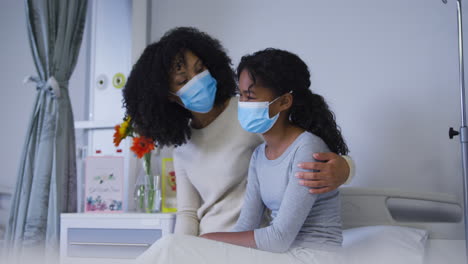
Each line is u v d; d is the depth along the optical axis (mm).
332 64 2242
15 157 2959
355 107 2180
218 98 1651
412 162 2064
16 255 2031
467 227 1682
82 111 2809
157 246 1113
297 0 2340
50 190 2072
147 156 2094
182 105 1630
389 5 2174
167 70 1538
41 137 2121
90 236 1895
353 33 2223
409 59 2113
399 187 2074
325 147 1265
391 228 1697
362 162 2143
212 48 1641
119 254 1853
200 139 1667
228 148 1610
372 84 2164
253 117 1284
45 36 2160
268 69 1269
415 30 2119
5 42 3104
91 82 2682
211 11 2504
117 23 2666
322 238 1210
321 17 2289
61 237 1923
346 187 2000
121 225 1860
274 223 1194
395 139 2102
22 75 3037
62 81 2205
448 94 2037
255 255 1149
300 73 1340
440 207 1998
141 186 2086
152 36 2605
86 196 2090
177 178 1762
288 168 1244
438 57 2068
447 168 2008
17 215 2105
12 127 3000
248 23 2422
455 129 2012
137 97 1623
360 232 1669
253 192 1407
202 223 1657
